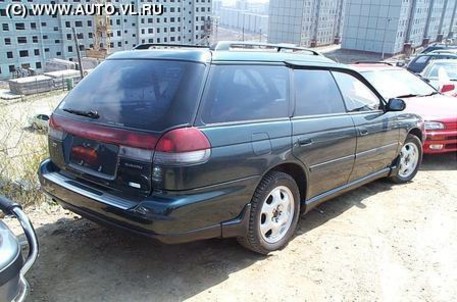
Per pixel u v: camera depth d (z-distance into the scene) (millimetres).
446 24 70125
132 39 50375
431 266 3293
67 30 45719
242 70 3020
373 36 52844
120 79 3023
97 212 2805
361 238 3701
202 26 57344
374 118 4230
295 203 3434
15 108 5488
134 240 3482
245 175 2859
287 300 2811
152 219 2500
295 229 3645
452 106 6375
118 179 2727
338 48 60594
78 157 2998
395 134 4605
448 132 5883
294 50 3859
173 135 2520
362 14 52969
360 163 4117
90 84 3197
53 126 3213
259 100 3062
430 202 4590
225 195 2752
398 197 4707
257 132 2939
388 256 3414
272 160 3033
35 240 2053
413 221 4090
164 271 3066
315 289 2941
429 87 7441
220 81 2842
